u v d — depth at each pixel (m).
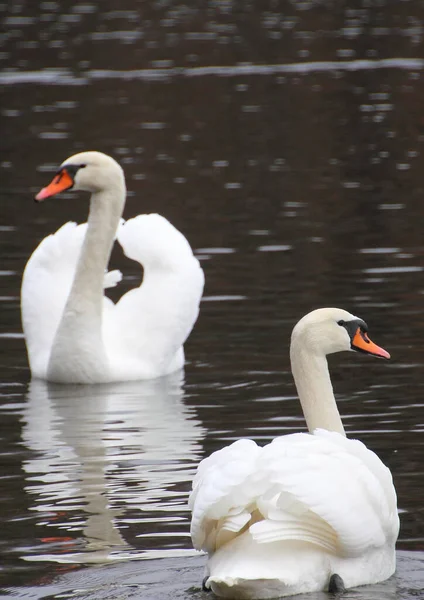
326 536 8.33
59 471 11.60
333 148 33.41
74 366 15.70
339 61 53.12
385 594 8.45
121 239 17.34
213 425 13.07
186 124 37.91
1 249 21.94
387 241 21.86
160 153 33.03
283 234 22.89
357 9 69.94
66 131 36.47
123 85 46.56
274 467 8.05
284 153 32.81
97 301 15.95
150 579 8.94
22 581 8.95
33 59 53.72
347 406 13.35
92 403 14.52
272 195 27.05
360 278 19.11
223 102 42.50
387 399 13.58
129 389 15.31
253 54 55.59
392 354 15.29
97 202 16.31
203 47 57.62
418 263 19.98
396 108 40.44
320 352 10.21
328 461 8.33
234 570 8.05
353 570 8.45
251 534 8.29
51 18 66.56
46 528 10.10
